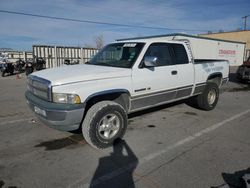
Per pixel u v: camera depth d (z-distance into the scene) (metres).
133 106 4.41
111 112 3.87
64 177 3.03
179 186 2.83
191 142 4.16
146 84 4.45
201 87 5.95
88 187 2.82
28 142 4.15
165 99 5.03
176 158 3.54
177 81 5.12
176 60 5.20
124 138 4.33
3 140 4.23
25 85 11.95
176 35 22.41
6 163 3.38
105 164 3.37
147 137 4.39
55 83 3.51
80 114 3.57
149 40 4.80
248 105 7.19
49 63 22.33
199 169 3.22
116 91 3.96
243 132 4.70
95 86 3.72
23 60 22.16
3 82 13.31
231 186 2.82
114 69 4.16
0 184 2.86
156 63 4.56
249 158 3.55
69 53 23.58
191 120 5.48
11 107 6.79
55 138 4.33
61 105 3.47
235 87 11.41
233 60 34.56
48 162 3.42
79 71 4.00
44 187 2.81
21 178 3.00
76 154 3.68
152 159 3.52
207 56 28.20
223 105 7.16
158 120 5.46
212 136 4.47
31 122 5.28
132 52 4.54
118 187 2.82
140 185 2.86
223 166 3.30
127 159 3.52
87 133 3.72
